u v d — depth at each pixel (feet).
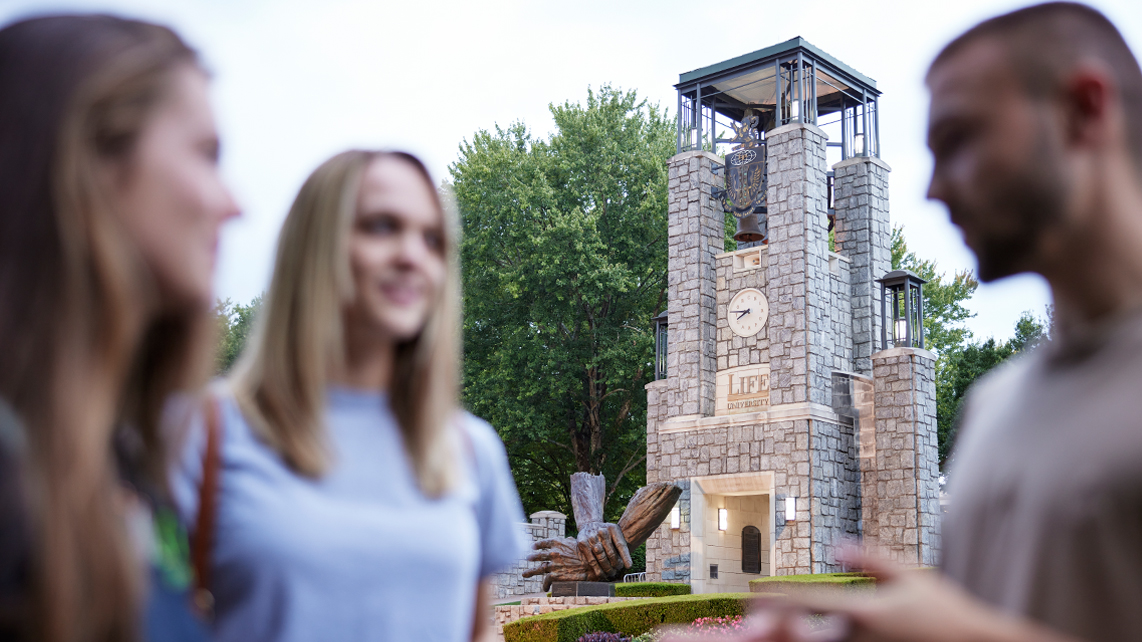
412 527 6.59
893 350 95.04
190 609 5.35
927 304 146.30
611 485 120.57
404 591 6.43
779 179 98.27
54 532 3.45
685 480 96.89
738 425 94.48
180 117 4.16
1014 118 4.33
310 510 6.28
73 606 3.52
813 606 4.05
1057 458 4.21
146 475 4.87
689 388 99.35
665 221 119.85
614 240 118.32
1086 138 4.34
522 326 113.80
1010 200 4.33
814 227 96.58
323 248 6.74
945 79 4.57
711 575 94.99
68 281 3.57
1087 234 4.37
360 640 6.23
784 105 105.60
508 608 69.31
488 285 118.01
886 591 4.03
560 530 101.14
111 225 3.73
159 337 4.59
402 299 7.00
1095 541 3.98
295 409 6.49
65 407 3.51
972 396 5.34
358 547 6.31
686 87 106.52
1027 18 4.38
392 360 7.34
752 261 99.45
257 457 6.40
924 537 89.71
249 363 6.86
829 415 92.79
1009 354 113.09
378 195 7.03
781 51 99.50
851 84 105.29
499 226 117.39
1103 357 4.29
